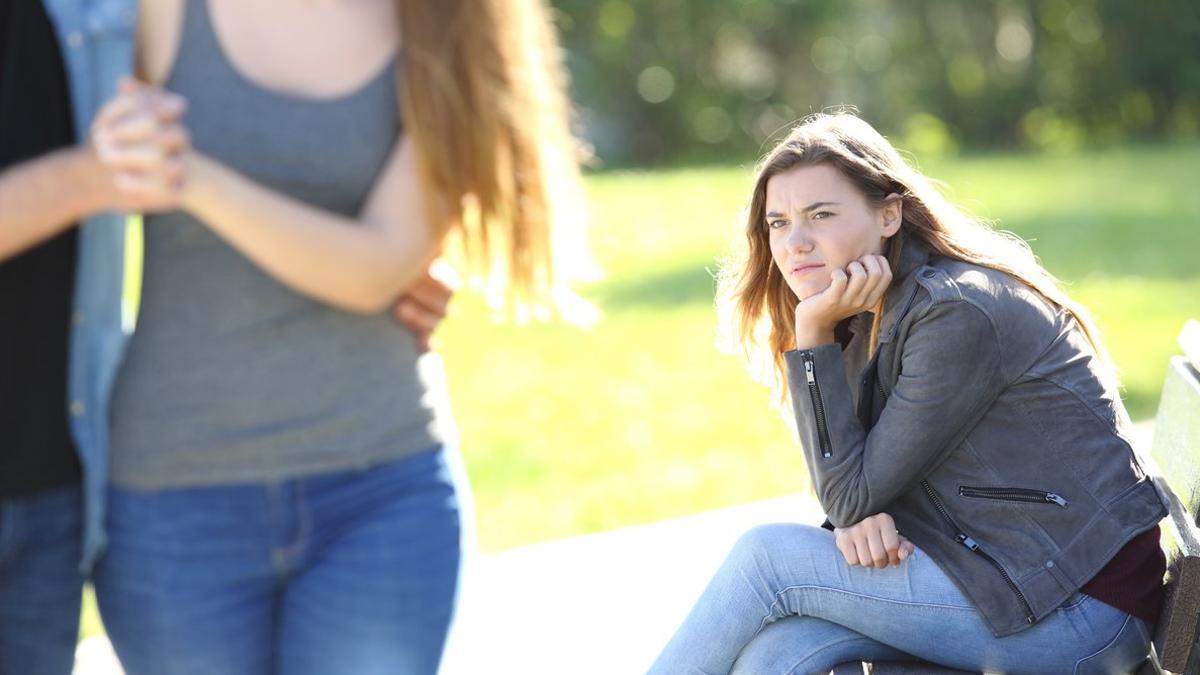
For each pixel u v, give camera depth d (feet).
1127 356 68.59
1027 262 25.90
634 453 59.26
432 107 18.70
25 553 18.69
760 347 28.55
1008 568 24.39
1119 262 94.38
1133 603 24.41
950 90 213.87
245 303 18.43
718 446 59.82
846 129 25.91
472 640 36.58
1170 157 169.78
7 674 19.07
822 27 214.07
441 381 20.51
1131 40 203.92
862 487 24.73
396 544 18.83
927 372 24.12
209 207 17.52
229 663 18.65
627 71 215.51
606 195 147.23
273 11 18.52
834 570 25.40
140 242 19.30
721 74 220.02
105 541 18.81
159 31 18.65
